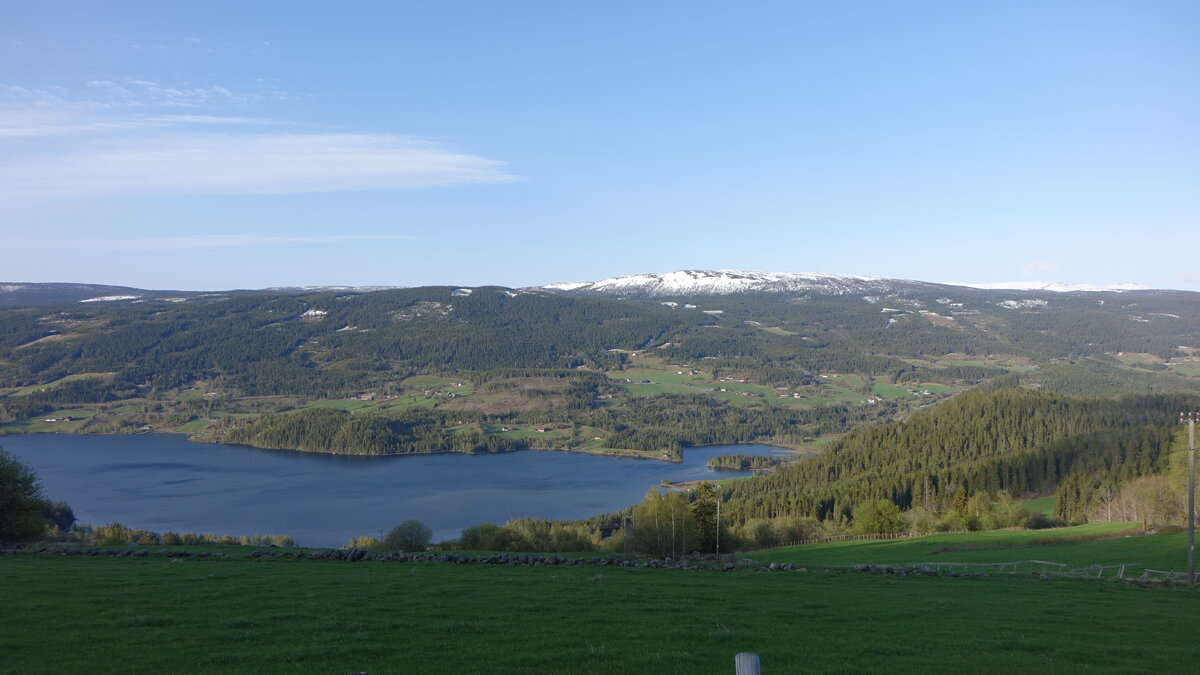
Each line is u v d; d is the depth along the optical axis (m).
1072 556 58.09
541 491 176.50
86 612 23.17
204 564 35.84
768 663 18.94
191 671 17.03
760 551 80.62
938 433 181.00
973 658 20.48
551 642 20.34
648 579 34.75
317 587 28.86
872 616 26.38
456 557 41.22
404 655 18.64
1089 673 19.39
